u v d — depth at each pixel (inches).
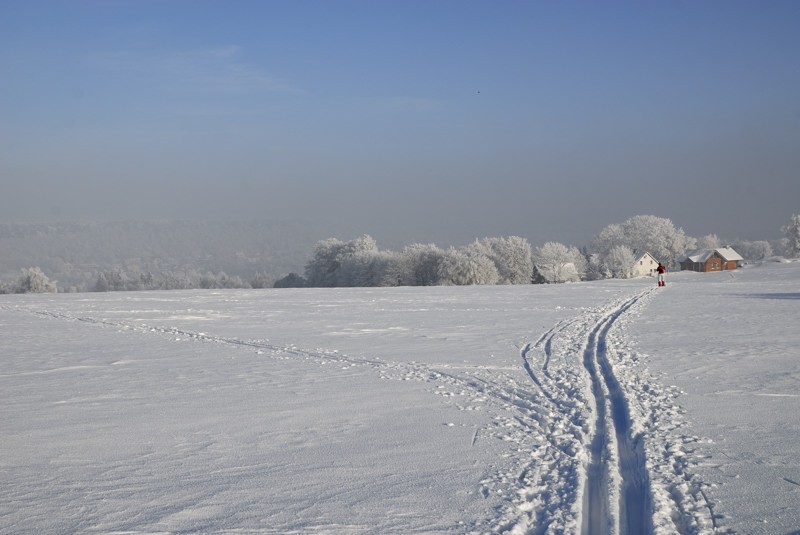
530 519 224.5
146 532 216.7
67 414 399.2
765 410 388.2
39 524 223.9
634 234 4527.6
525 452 307.1
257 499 247.1
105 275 4564.5
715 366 555.8
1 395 461.4
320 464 291.7
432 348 703.1
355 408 410.0
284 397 447.8
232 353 682.8
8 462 298.8
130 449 319.6
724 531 213.5
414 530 215.5
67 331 914.7
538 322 985.5
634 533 214.2
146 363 616.1
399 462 293.4
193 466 290.4
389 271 3280.0
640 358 603.5
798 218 4089.6
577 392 444.5
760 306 1248.8
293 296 1766.7
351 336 832.9
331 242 3695.9
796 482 259.9
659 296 1604.3
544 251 3644.2
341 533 214.1
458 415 387.2
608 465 279.1
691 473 271.0
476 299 1577.3
